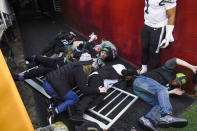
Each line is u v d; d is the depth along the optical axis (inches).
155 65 149.3
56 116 126.5
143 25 151.0
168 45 141.1
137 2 155.1
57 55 184.9
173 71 136.5
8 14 224.1
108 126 114.9
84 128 101.4
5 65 59.3
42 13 414.6
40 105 140.7
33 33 295.0
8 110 53.3
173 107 128.6
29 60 161.9
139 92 135.0
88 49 177.3
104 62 188.1
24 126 56.2
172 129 111.0
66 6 301.1
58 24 331.0
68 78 125.3
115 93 146.4
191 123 113.7
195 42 123.4
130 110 129.7
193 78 126.9
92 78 139.2
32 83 154.8
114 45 195.3
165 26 133.5
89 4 226.8
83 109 121.3
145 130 113.4
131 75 149.8
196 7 116.3
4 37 200.5
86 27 252.1
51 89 125.1
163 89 121.7
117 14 182.4
